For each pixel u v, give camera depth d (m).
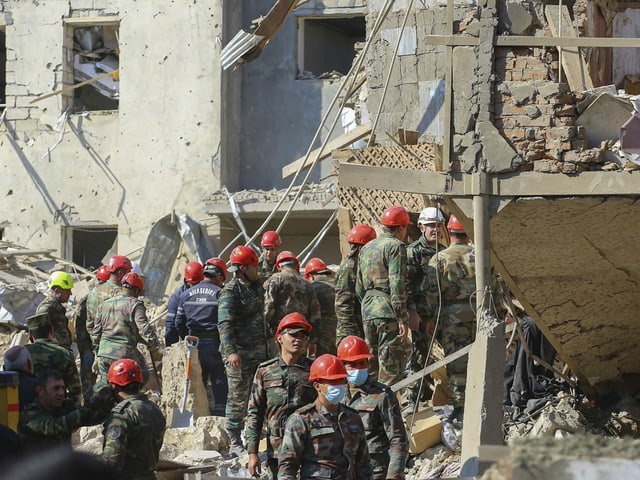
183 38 40.41
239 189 40.88
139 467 14.83
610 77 24.02
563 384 21.95
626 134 16.30
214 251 39.44
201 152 40.03
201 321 23.42
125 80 40.91
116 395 15.25
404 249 19.09
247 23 41.19
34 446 15.08
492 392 16.08
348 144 31.23
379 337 19.19
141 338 22.55
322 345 21.62
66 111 41.56
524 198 16.77
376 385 14.73
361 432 13.88
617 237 17.56
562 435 18.44
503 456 7.34
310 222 39.88
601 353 20.94
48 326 18.88
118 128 41.06
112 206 40.88
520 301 19.59
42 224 41.56
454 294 19.36
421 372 18.47
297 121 40.53
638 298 19.31
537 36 16.88
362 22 41.88
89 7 41.38
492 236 17.88
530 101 16.78
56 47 41.69
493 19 16.86
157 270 39.16
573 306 19.56
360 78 31.72
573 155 16.59
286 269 20.39
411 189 17.08
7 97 42.00
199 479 16.66
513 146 16.80
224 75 40.09
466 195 16.91
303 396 15.11
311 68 41.81
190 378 22.88
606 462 7.10
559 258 18.27
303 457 13.68
